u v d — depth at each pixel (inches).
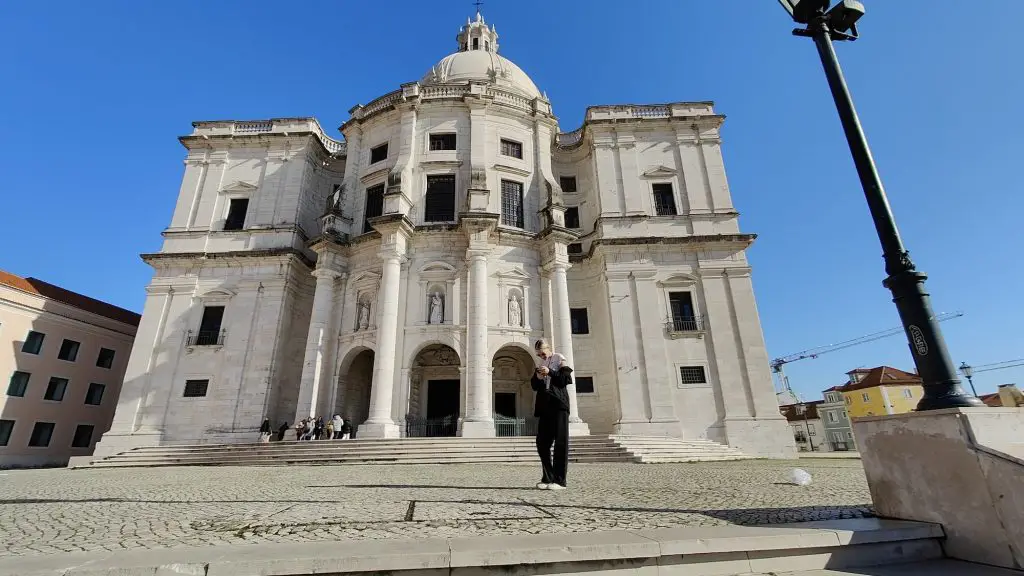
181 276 1002.7
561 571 131.4
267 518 200.2
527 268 942.4
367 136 1090.7
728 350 915.4
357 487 326.3
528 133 1079.6
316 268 933.2
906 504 171.5
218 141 1126.4
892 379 2044.8
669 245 983.0
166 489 339.0
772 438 846.5
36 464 1131.9
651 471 468.4
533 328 908.0
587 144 1151.6
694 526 168.2
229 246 1041.5
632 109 1117.7
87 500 274.7
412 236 914.7
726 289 957.2
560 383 295.0
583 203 1141.1
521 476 402.9
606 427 932.6
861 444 195.0
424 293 881.5
